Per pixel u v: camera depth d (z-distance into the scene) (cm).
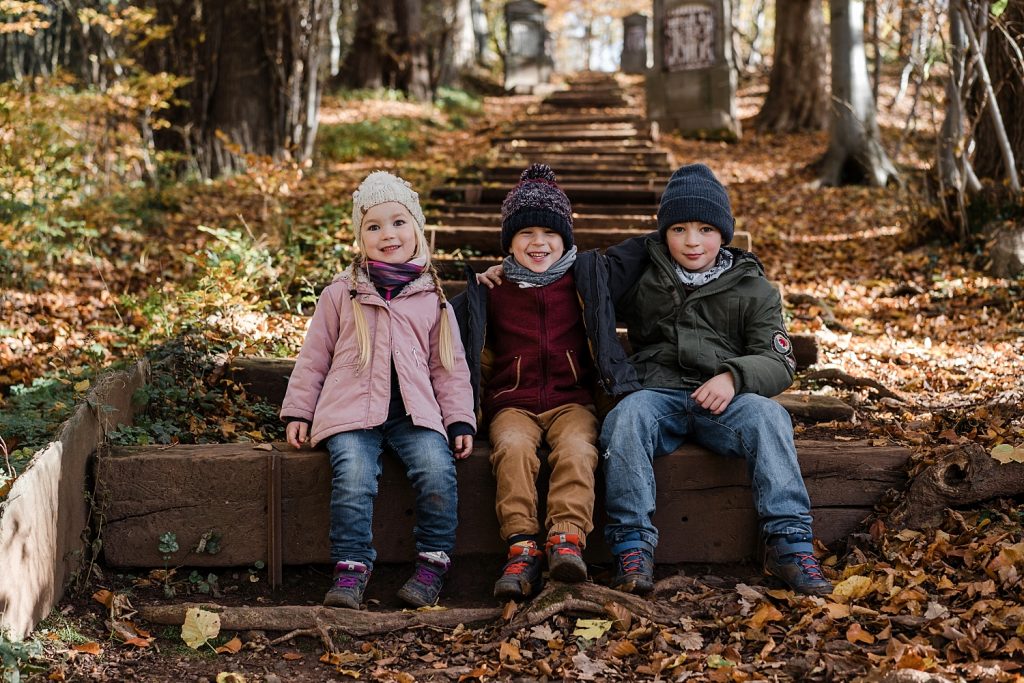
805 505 299
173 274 619
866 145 1123
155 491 308
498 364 337
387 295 319
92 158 871
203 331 425
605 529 305
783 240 845
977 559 279
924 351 520
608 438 307
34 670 237
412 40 2031
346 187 941
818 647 251
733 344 330
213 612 276
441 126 1712
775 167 1277
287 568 320
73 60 1337
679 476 321
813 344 468
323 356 319
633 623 275
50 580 266
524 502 298
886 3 941
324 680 253
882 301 639
